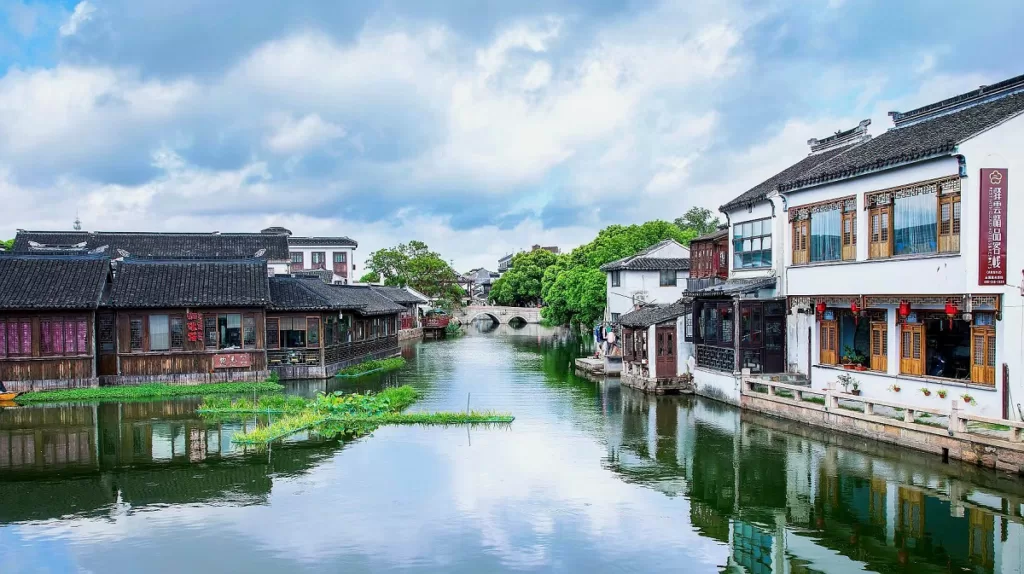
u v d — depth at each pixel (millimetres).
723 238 35062
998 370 18484
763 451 21078
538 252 108312
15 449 22469
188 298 34812
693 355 32562
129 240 60344
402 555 13969
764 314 27781
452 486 18125
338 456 21047
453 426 25281
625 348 37156
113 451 22094
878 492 17062
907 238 20688
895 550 14016
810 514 16031
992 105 21766
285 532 15172
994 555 13609
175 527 15523
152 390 32750
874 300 21953
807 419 23469
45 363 32812
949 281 18984
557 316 67375
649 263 47344
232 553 14125
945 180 19188
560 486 18109
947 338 21406
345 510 16422
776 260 27781
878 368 23172
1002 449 16875
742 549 14180
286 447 22234
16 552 14289
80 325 33156
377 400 27766
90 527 15594
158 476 19312
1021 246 18406
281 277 41250
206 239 62094
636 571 13297
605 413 27703
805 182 24906
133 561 13820
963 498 16406
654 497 17312
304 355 38094
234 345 35719
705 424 25219
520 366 45938
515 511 16359
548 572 13219
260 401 28891
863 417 21016
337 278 68188
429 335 79812
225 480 18859
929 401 20641
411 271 96000
